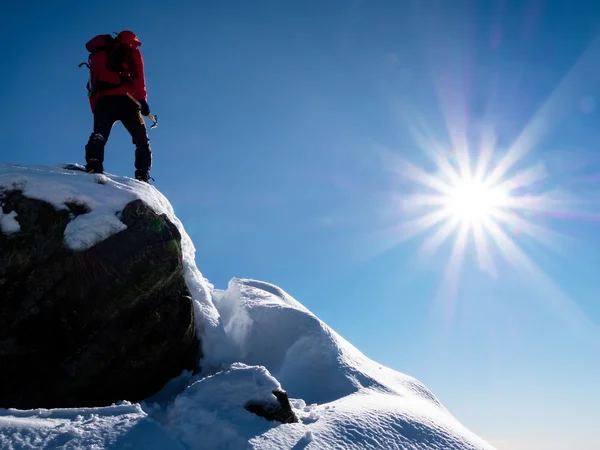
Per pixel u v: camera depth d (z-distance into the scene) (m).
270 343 5.05
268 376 3.52
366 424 3.49
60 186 4.13
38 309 3.84
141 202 4.32
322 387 4.55
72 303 3.94
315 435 3.23
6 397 3.62
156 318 4.25
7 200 4.00
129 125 5.25
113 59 5.11
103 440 2.85
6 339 3.70
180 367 4.53
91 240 4.02
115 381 4.03
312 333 4.99
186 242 5.27
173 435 3.05
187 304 4.49
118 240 4.11
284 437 3.12
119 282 4.06
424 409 4.30
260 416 3.32
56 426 2.99
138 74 5.20
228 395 3.41
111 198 4.25
